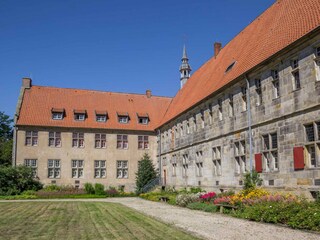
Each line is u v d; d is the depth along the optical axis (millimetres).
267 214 13641
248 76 21141
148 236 11164
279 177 17672
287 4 22734
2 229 12922
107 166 42875
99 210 20422
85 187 38500
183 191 29344
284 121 17547
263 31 23984
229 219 15125
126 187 43094
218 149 25516
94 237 11117
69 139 41781
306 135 15969
